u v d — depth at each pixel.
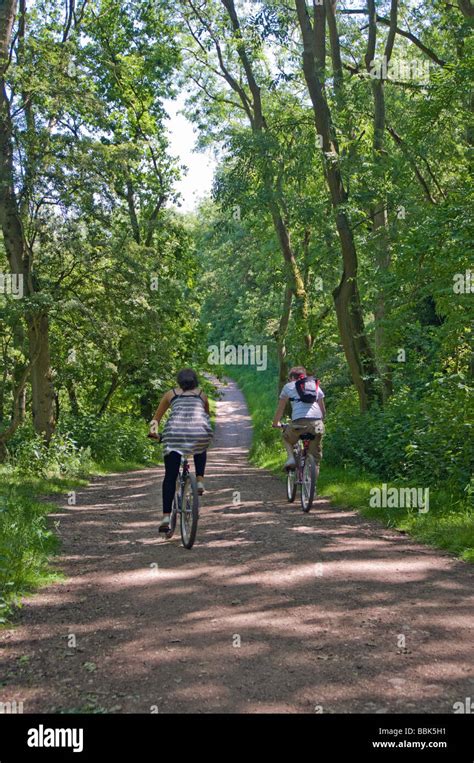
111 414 32.75
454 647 4.49
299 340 27.45
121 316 18.91
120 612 5.46
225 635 4.84
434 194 22.81
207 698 3.88
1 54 16.95
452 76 15.65
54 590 6.16
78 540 8.45
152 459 27.81
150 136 29.44
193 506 7.59
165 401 8.04
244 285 49.47
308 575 6.36
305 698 3.84
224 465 23.97
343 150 20.88
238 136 20.84
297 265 26.33
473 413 10.95
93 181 16.52
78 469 19.08
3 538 7.20
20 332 18.19
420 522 8.47
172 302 24.94
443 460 10.92
